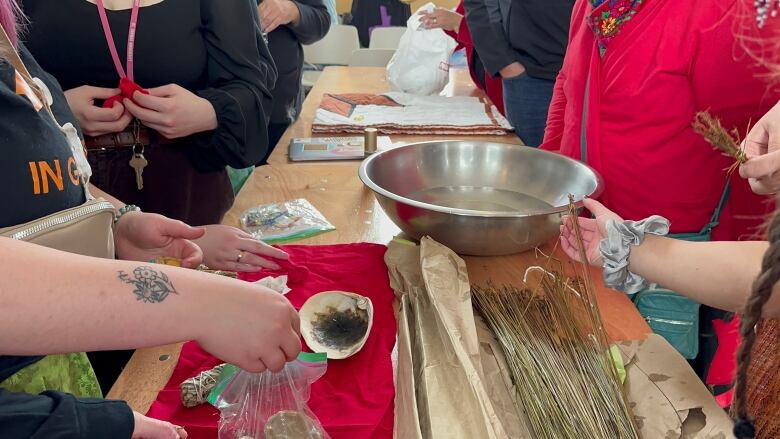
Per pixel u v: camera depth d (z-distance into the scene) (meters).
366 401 0.76
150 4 1.18
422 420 0.71
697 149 1.13
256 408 0.70
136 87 1.14
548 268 1.06
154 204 1.30
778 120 0.81
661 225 0.76
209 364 0.82
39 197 0.60
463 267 0.94
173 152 1.30
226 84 1.32
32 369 0.67
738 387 0.38
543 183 1.22
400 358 0.81
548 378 0.77
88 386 0.80
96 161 1.23
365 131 1.63
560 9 1.90
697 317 1.08
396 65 2.44
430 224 1.00
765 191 0.77
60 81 1.21
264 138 1.38
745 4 0.89
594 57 1.19
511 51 2.05
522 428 0.72
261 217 1.27
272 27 1.99
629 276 0.79
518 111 2.12
